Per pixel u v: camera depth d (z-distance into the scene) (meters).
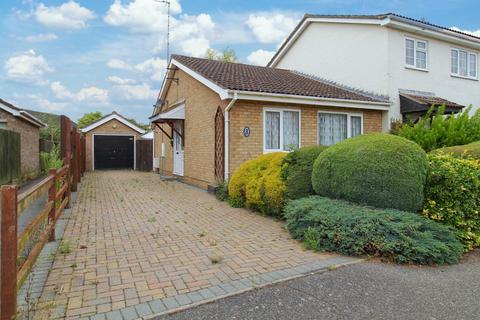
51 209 4.99
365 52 13.59
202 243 5.21
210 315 3.04
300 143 11.06
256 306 3.21
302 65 16.81
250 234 5.75
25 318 2.93
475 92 15.81
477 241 5.08
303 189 6.55
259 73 14.09
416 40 13.78
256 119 10.33
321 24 15.52
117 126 23.36
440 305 3.27
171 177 15.05
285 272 4.02
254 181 7.51
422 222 4.77
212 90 10.80
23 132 14.26
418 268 4.27
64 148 7.81
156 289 3.56
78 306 3.18
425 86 13.92
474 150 6.32
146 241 5.31
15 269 2.66
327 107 11.59
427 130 9.10
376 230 4.61
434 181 5.43
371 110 12.51
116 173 19.41
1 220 2.61
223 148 10.07
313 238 4.95
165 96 17.81
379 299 3.37
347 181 5.52
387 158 5.30
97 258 4.50
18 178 12.68
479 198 5.32
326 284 3.70
